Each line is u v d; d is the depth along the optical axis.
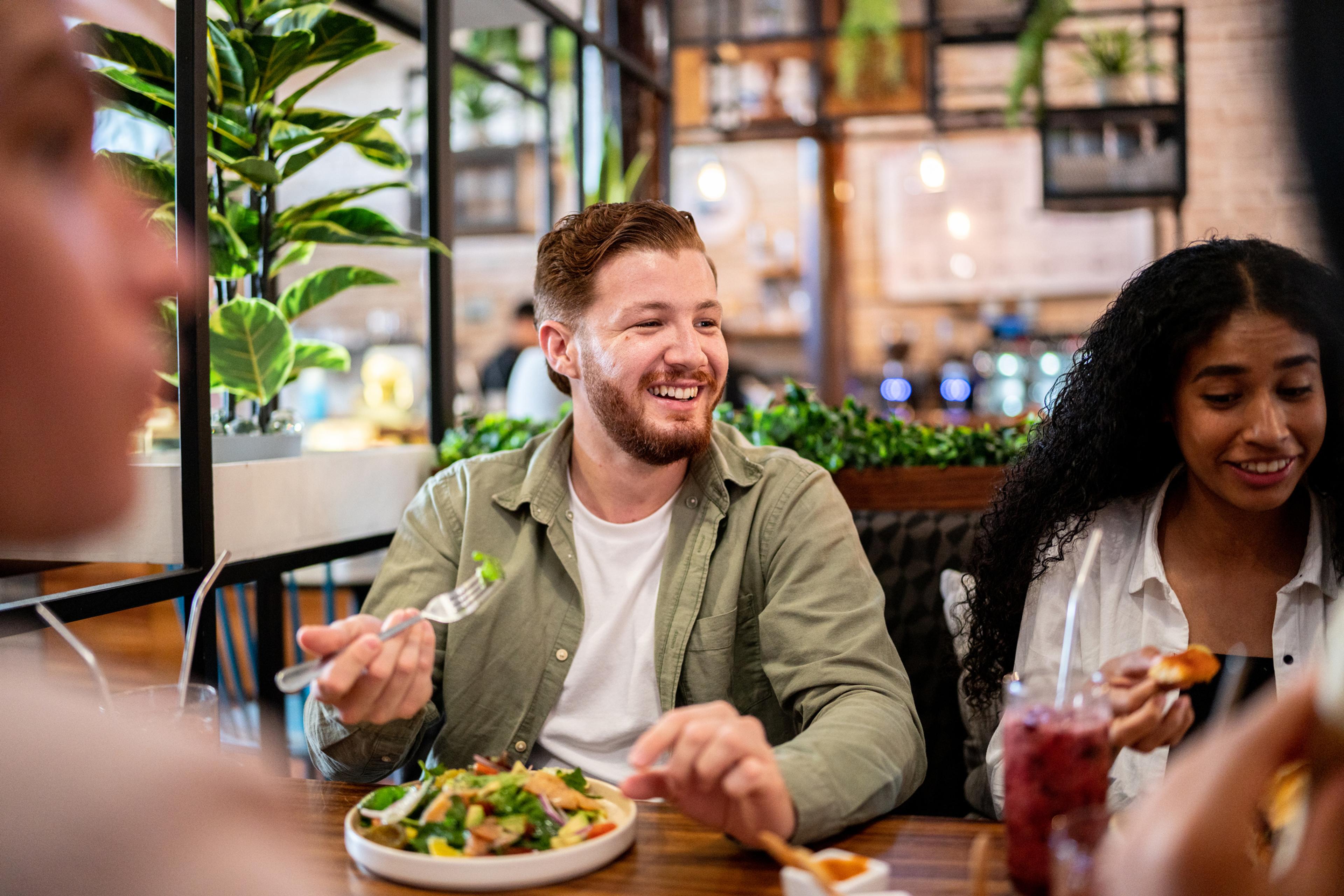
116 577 2.70
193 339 1.51
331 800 1.10
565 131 6.47
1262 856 0.65
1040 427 1.55
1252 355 1.26
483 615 1.42
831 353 5.98
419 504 1.56
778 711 1.43
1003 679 1.51
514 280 7.07
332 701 1.03
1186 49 5.32
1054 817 0.82
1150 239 6.61
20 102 0.27
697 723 0.93
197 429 1.52
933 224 6.95
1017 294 6.87
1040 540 1.48
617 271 1.39
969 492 2.05
